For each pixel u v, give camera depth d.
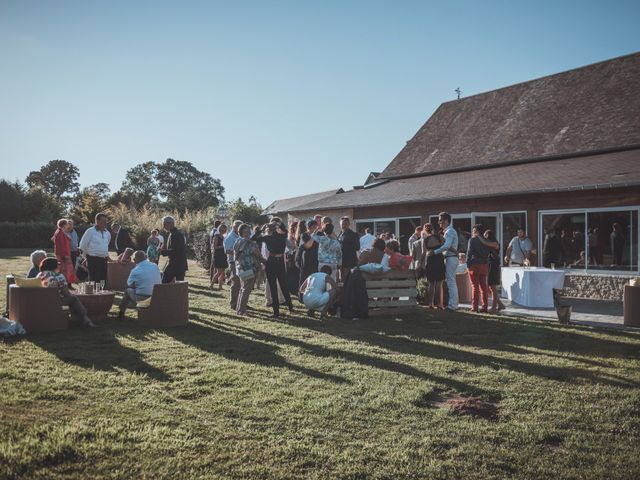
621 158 16.16
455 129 25.44
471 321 9.67
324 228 10.28
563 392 5.33
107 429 4.05
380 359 6.58
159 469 3.47
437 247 11.21
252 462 3.62
